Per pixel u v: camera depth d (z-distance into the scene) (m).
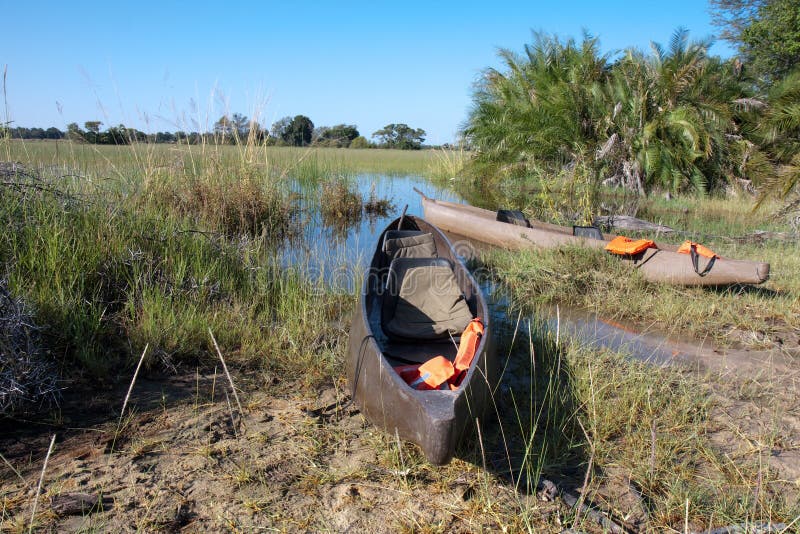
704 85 17.89
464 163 22.25
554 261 8.43
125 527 3.19
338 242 10.91
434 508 3.47
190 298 6.36
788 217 12.50
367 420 4.40
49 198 6.58
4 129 6.73
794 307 7.17
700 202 16.25
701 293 7.62
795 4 19.20
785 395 5.01
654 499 3.62
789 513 3.38
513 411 4.65
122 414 4.20
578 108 18.34
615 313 7.19
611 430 4.33
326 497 3.54
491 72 21.03
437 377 3.90
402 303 6.07
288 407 4.62
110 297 6.12
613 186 18.34
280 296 7.02
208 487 3.58
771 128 15.85
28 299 5.00
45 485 3.49
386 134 59.59
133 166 10.69
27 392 4.20
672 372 5.34
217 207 10.38
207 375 5.12
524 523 3.33
